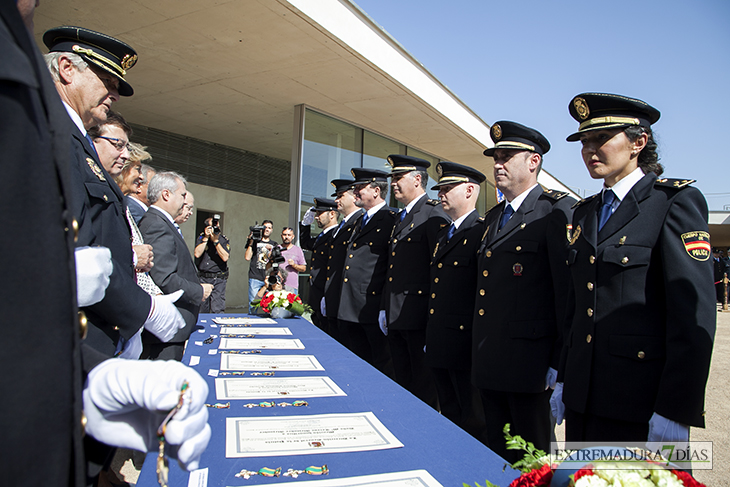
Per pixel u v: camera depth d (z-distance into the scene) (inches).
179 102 289.1
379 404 57.7
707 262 60.5
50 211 19.8
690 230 62.1
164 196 106.3
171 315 71.5
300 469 39.9
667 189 66.9
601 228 72.0
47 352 19.1
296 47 212.2
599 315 67.8
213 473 39.0
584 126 71.9
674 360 58.7
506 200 106.9
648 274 64.9
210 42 208.5
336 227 223.5
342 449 44.4
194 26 194.5
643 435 63.2
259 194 436.8
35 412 18.4
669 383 58.5
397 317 143.2
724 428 135.0
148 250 82.4
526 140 101.8
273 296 141.3
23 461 18.1
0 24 19.5
